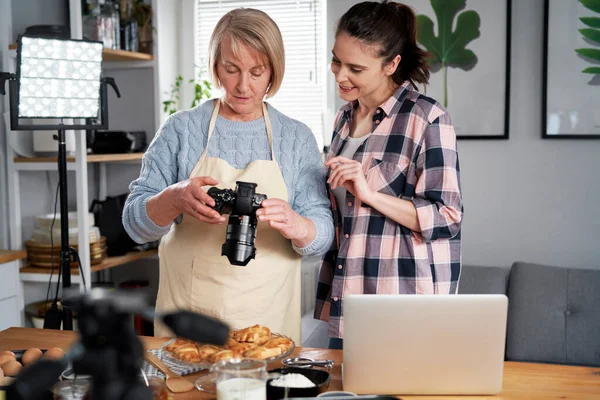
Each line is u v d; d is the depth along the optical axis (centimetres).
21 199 317
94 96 254
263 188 178
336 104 350
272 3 360
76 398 124
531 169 311
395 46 181
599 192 303
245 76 170
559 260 310
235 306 176
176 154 184
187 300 179
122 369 96
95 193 366
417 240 184
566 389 141
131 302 96
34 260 296
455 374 135
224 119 184
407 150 185
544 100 304
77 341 100
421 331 134
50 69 240
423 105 185
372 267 186
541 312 275
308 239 172
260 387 121
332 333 192
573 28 299
